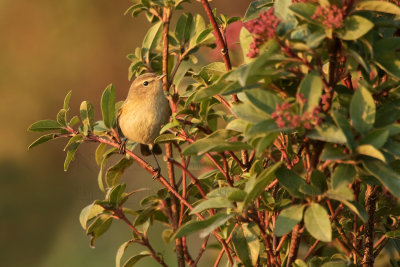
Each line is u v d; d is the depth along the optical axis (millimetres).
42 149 21547
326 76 6109
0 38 23266
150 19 9070
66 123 7723
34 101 22797
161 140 7422
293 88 5363
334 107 5191
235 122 5363
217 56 11312
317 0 4949
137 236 7875
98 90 22984
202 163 8711
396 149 4723
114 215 7527
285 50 4805
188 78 11305
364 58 5090
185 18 8836
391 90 5395
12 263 18391
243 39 5965
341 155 4691
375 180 5477
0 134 21938
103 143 8188
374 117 4730
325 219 4859
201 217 7137
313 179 5129
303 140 5441
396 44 5059
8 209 19594
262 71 4883
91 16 23406
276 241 6422
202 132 7570
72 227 18812
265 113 4871
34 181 20828
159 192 7980
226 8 21078
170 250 14945
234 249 6852
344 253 7922
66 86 23062
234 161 7535
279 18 5180
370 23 4637
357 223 6988
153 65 9609
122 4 23344
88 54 23219
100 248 16391
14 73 22969
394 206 7055
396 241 7391
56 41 23344
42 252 18328
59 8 23375
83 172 18047
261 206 6309
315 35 4703
